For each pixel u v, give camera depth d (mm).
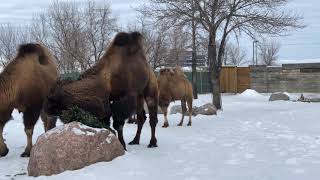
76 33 31750
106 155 9078
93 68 10422
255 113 20781
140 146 11273
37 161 8664
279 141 11680
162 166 8797
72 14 34844
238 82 40188
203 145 11297
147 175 8133
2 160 10227
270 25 23344
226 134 13500
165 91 15883
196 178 7809
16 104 10531
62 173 8547
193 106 20484
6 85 10398
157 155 9891
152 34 39312
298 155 9641
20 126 16500
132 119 16688
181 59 39969
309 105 25000
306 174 7875
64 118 9695
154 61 33531
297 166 8539
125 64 10438
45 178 8375
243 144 11320
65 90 10047
